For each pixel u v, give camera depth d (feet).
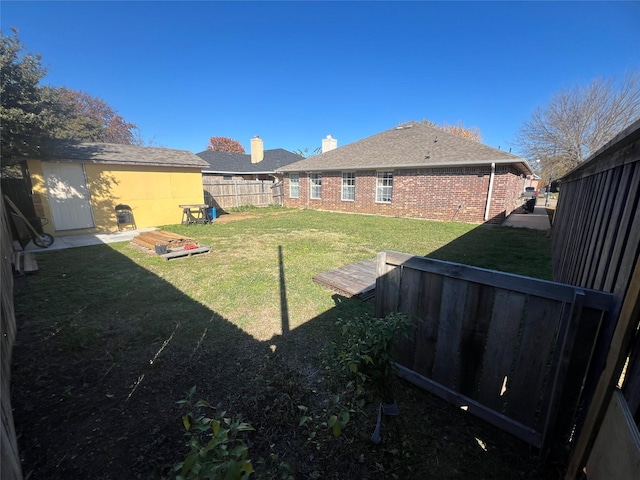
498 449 5.80
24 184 27.71
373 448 5.76
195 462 3.00
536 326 5.39
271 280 15.65
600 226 7.49
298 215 43.93
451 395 6.90
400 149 44.62
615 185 6.93
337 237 27.30
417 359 7.51
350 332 6.48
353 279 14.84
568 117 70.74
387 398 5.86
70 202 29.09
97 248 23.52
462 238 27.04
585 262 8.55
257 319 11.28
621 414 3.47
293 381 7.33
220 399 7.09
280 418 6.36
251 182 53.78
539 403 5.60
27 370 8.21
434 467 5.43
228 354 8.99
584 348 4.78
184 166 36.27
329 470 5.35
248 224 35.22
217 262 19.17
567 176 19.95
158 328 10.59
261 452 5.69
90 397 7.21
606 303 4.49
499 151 35.06
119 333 10.23
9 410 5.58
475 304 6.22
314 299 13.10
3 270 10.36
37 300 13.03
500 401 6.18
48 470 5.32
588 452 4.37
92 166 30.04
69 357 8.85
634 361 3.71
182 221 35.58
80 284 15.11
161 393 7.35
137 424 6.39
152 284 15.11
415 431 6.23
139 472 5.29
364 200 45.29
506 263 18.86
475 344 6.36
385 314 8.09
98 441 5.95
